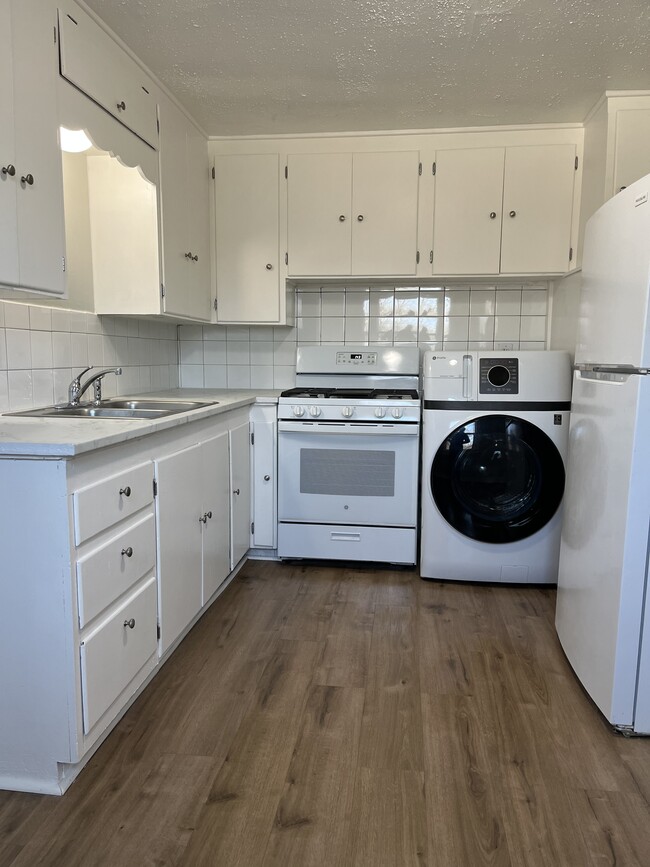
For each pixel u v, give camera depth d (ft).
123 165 7.17
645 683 5.30
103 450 4.99
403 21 6.47
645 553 5.14
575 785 4.80
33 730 4.66
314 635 7.38
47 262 5.42
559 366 8.66
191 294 9.43
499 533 8.80
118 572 5.23
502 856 4.11
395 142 9.81
